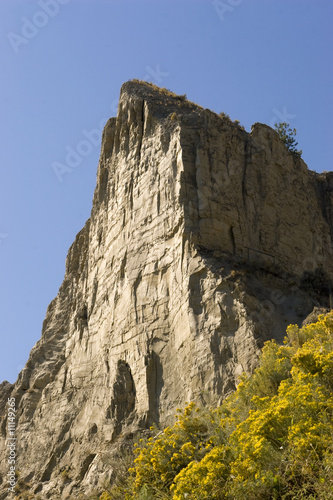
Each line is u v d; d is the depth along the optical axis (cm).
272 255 2662
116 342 2683
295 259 2758
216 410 1588
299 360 1311
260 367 1689
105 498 1659
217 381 2045
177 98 3325
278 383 1546
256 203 2775
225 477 1129
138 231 2830
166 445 1473
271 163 2972
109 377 2653
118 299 2822
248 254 2562
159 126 2997
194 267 2402
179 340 2327
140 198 2911
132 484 1454
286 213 2875
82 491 2225
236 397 1609
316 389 1184
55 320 3928
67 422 2869
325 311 2170
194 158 2727
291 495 1019
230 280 2294
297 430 1059
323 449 1027
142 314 2570
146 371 2378
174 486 1186
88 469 2391
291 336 1812
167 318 2459
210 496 1097
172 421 2111
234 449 1180
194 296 2325
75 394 3027
